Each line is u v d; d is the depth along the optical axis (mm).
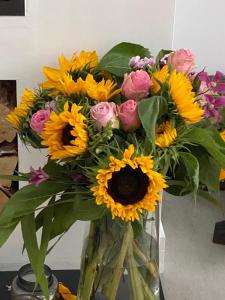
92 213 805
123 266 905
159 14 1082
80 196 824
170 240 1492
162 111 788
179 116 790
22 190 870
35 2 1055
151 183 744
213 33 1845
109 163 730
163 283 1305
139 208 753
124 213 749
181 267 1370
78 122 754
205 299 1254
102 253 907
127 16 1081
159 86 807
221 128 877
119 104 826
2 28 1069
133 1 1069
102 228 894
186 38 1851
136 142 771
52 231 875
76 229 1269
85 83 821
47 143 787
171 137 776
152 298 943
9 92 1135
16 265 1299
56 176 861
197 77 848
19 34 1079
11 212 846
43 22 1073
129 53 1026
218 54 1883
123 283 916
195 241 1494
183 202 1689
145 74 808
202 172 847
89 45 1101
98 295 931
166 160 788
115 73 945
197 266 1380
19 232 1263
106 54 1026
